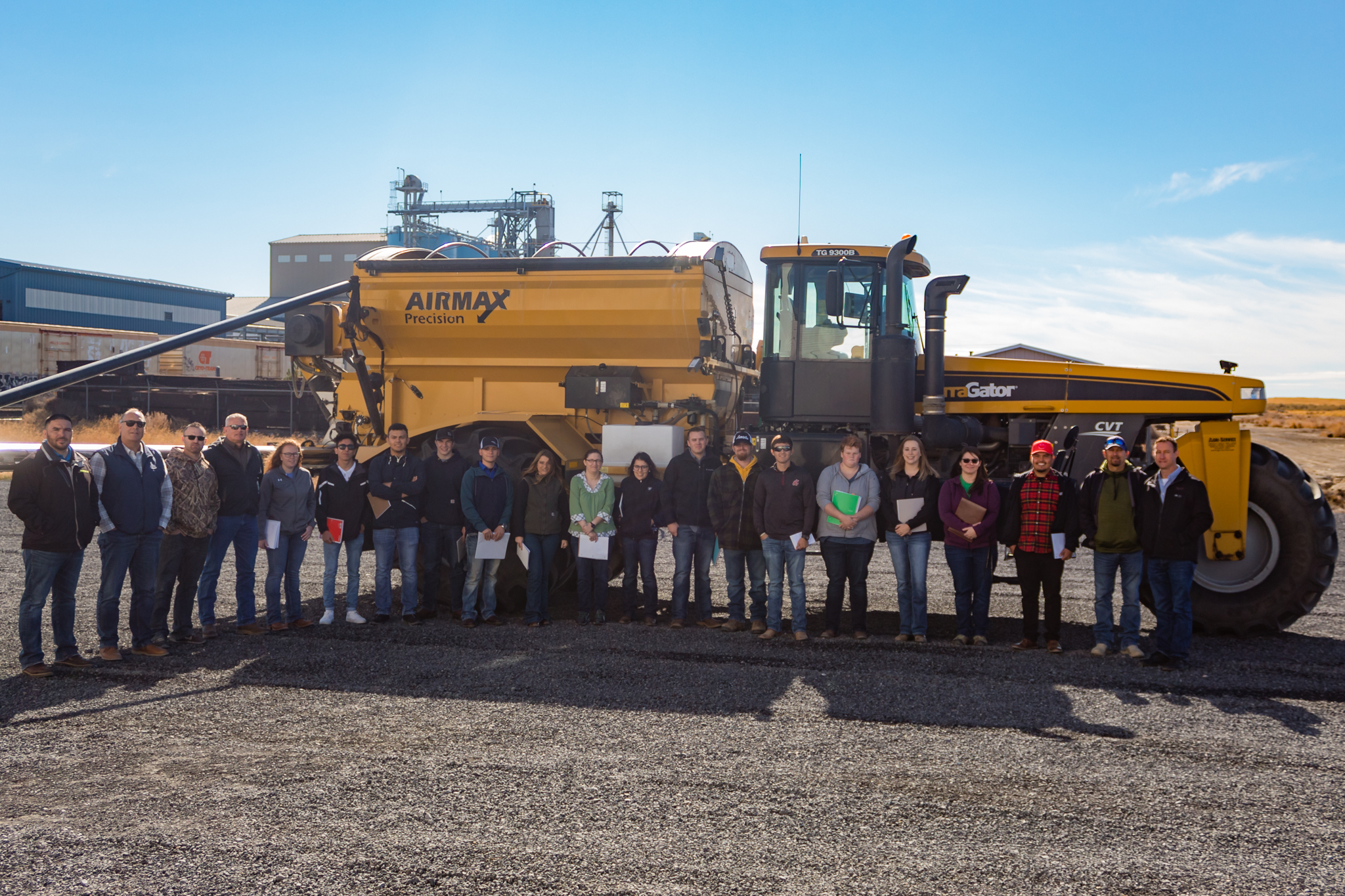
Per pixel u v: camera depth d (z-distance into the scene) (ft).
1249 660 20.25
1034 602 21.11
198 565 21.52
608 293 25.52
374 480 23.91
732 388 28.09
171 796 12.46
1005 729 15.48
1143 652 20.71
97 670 18.99
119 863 10.53
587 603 23.97
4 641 21.31
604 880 10.16
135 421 19.83
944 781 13.12
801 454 24.36
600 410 26.63
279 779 13.08
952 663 19.80
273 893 9.86
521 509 23.70
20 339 103.71
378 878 10.18
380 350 28.17
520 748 14.40
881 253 24.36
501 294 26.40
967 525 21.33
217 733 15.17
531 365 27.09
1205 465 23.18
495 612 24.98
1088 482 20.75
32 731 15.26
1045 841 11.23
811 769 13.56
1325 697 17.52
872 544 22.31
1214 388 23.86
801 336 24.89
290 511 22.82
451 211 180.14
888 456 23.77
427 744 14.60
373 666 19.39
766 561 22.45
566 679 18.40
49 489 18.39
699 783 12.98
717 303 26.45
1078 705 16.83
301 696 17.29
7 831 11.37
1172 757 14.17
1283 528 22.58
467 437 26.99
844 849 10.93
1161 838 11.34
